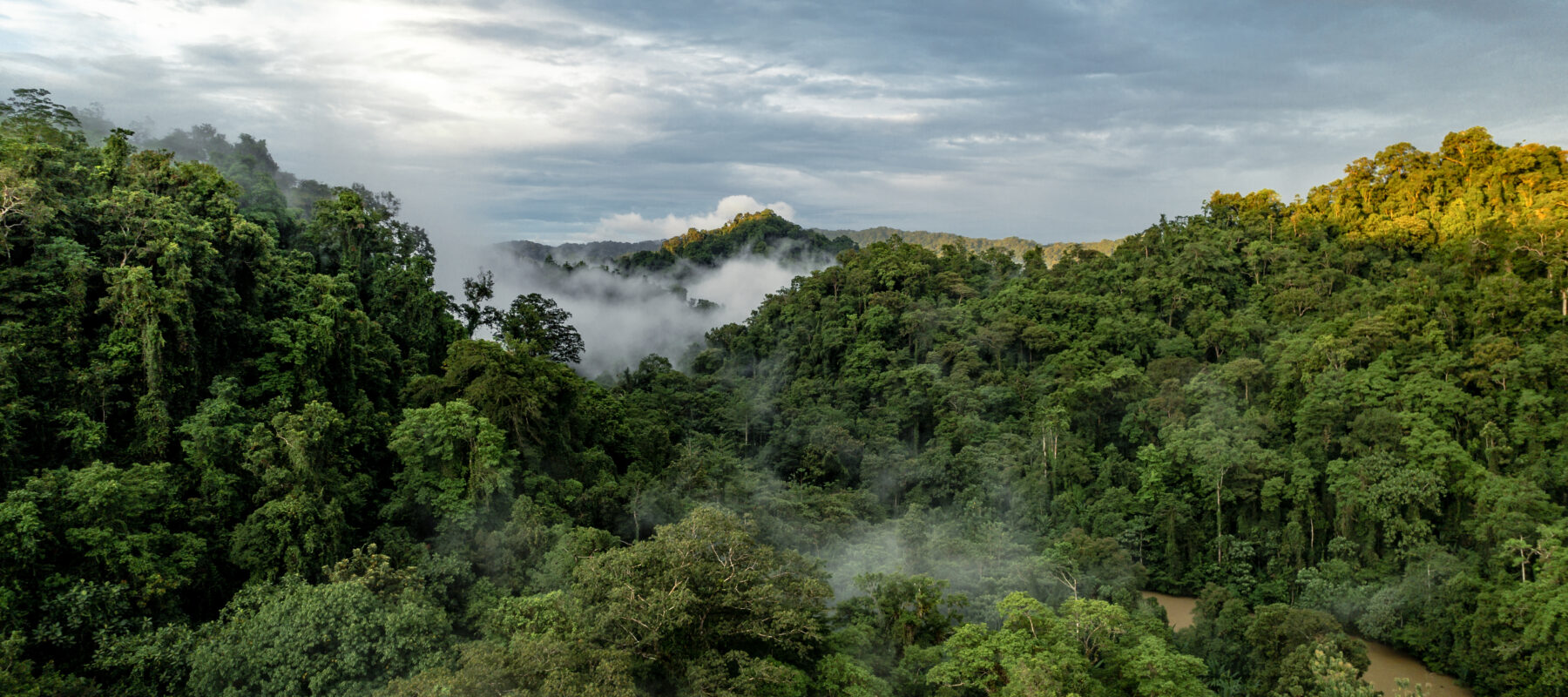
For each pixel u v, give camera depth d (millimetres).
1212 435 86875
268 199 93312
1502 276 93562
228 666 39500
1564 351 79250
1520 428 75812
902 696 50938
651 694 43625
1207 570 83625
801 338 148000
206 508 54938
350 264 88938
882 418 114125
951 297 145875
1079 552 78438
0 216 55406
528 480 69375
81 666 43625
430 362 92375
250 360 66188
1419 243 122125
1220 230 140250
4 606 41031
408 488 64562
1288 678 54562
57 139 71875
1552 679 57062
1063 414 100062
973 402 108062
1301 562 78938
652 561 45562
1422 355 87750
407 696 33906
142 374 57594
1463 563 68625
